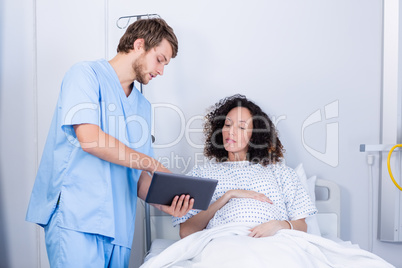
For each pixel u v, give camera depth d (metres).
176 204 1.23
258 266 1.06
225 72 1.82
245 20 1.82
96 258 1.20
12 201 1.80
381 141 1.84
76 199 1.18
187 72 1.81
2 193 1.79
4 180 1.79
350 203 1.86
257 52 1.82
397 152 1.78
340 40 1.84
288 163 1.84
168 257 1.23
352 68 1.85
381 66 1.85
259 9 1.82
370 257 1.27
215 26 1.81
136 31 1.26
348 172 1.85
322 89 1.84
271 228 1.33
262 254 1.12
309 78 1.84
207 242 1.27
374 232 1.86
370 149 1.72
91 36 1.77
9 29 1.77
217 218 1.46
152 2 1.79
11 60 1.77
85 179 1.19
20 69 1.78
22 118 1.79
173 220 1.53
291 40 1.83
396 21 1.77
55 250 1.18
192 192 1.20
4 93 1.78
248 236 1.28
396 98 1.78
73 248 1.16
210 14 1.81
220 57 1.82
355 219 1.85
